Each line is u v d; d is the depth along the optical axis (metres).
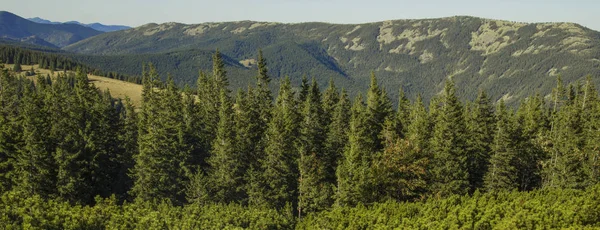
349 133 53.44
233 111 62.97
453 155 52.12
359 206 45.94
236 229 39.69
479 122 61.44
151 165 51.53
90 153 54.25
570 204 40.31
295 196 53.72
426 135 57.59
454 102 57.59
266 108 68.56
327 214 45.12
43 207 38.81
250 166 53.50
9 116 55.56
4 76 60.00
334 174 54.75
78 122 57.34
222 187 52.28
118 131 64.94
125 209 43.78
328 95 72.88
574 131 62.38
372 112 61.56
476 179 57.03
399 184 51.91
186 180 55.88
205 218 42.94
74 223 36.69
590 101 78.75
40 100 58.38
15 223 34.38
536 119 72.38
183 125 58.88
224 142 52.78
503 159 52.66
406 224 40.09
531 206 40.47
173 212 44.00
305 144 54.84
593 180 51.47
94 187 54.59
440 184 51.38
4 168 50.22
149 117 55.66
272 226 44.06
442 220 40.03
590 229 34.28
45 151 48.88
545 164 58.00
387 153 52.12
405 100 71.50
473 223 39.34
